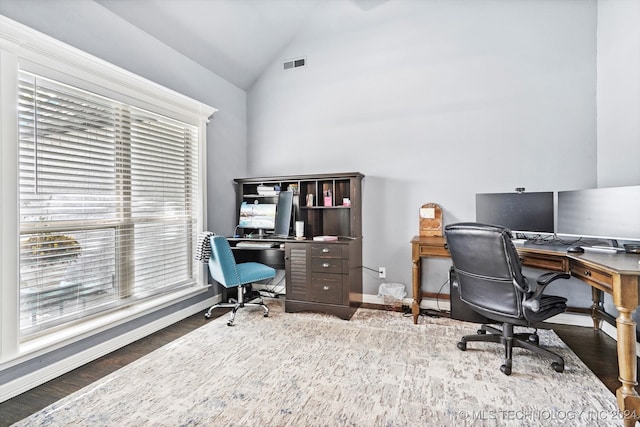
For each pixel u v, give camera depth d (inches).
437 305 132.2
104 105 95.7
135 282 106.3
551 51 116.0
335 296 122.7
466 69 126.7
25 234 77.9
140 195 108.0
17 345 73.6
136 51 105.7
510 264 78.9
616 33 98.7
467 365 85.0
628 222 84.4
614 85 100.0
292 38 154.5
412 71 134.6
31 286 79.0
